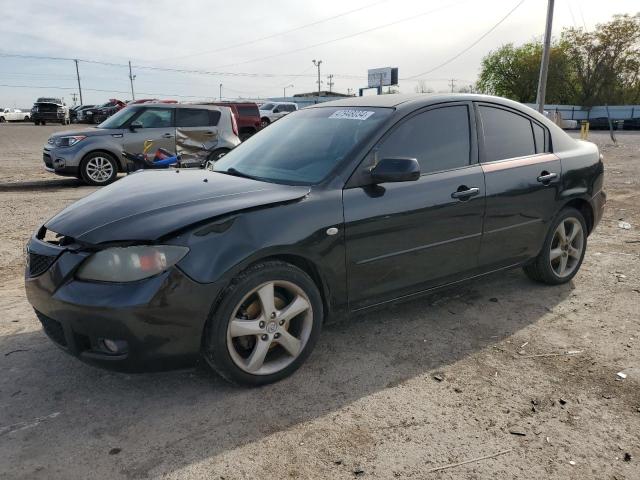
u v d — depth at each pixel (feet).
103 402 9.78
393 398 9.98
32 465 8.12
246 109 64.75
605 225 24.22
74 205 10.94
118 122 37.17
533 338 12.57
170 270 8.82
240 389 10.18
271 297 9.91
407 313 13.93
